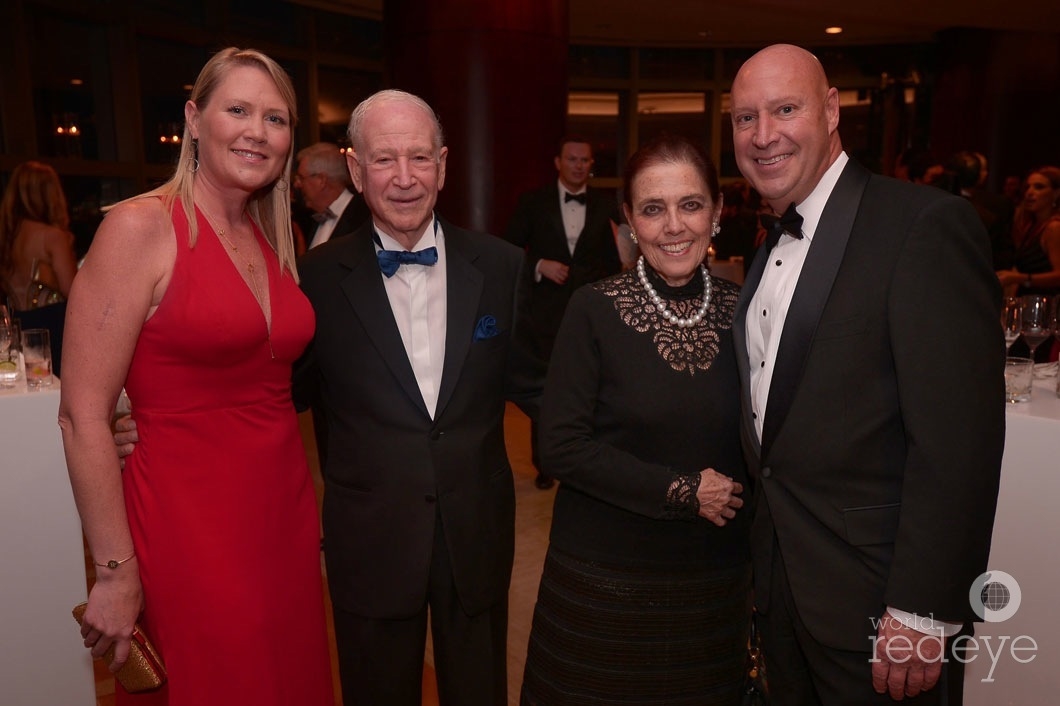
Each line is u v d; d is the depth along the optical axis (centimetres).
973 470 137
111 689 271
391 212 184
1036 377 255
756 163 161
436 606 197
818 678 160
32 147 625
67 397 153
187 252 161
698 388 175
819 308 152
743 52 1228
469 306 195
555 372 183
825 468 152
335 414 197
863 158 418
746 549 185
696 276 183
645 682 178
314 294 195
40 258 436
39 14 638
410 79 665
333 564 196
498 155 662
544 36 671
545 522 418
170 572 162
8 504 221
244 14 847
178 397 163
